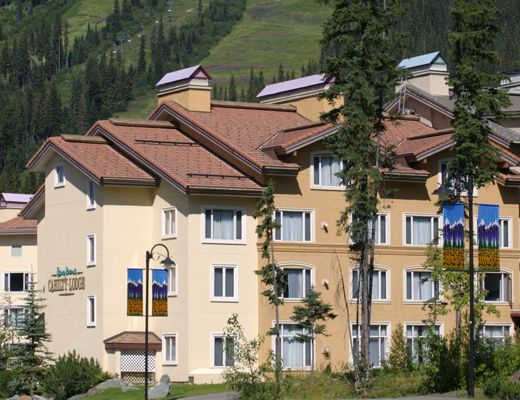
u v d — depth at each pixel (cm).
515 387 7875
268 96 12200
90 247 10906
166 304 9325
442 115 11706
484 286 11150
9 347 11044
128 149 10800
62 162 11356
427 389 8644
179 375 10300
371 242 9600
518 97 12369
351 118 9450
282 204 10494
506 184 11206
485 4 9688
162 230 10606
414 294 10962
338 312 10650
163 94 11650
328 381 9344
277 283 10131
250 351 9269
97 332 10681
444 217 8225
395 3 9706
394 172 10762
